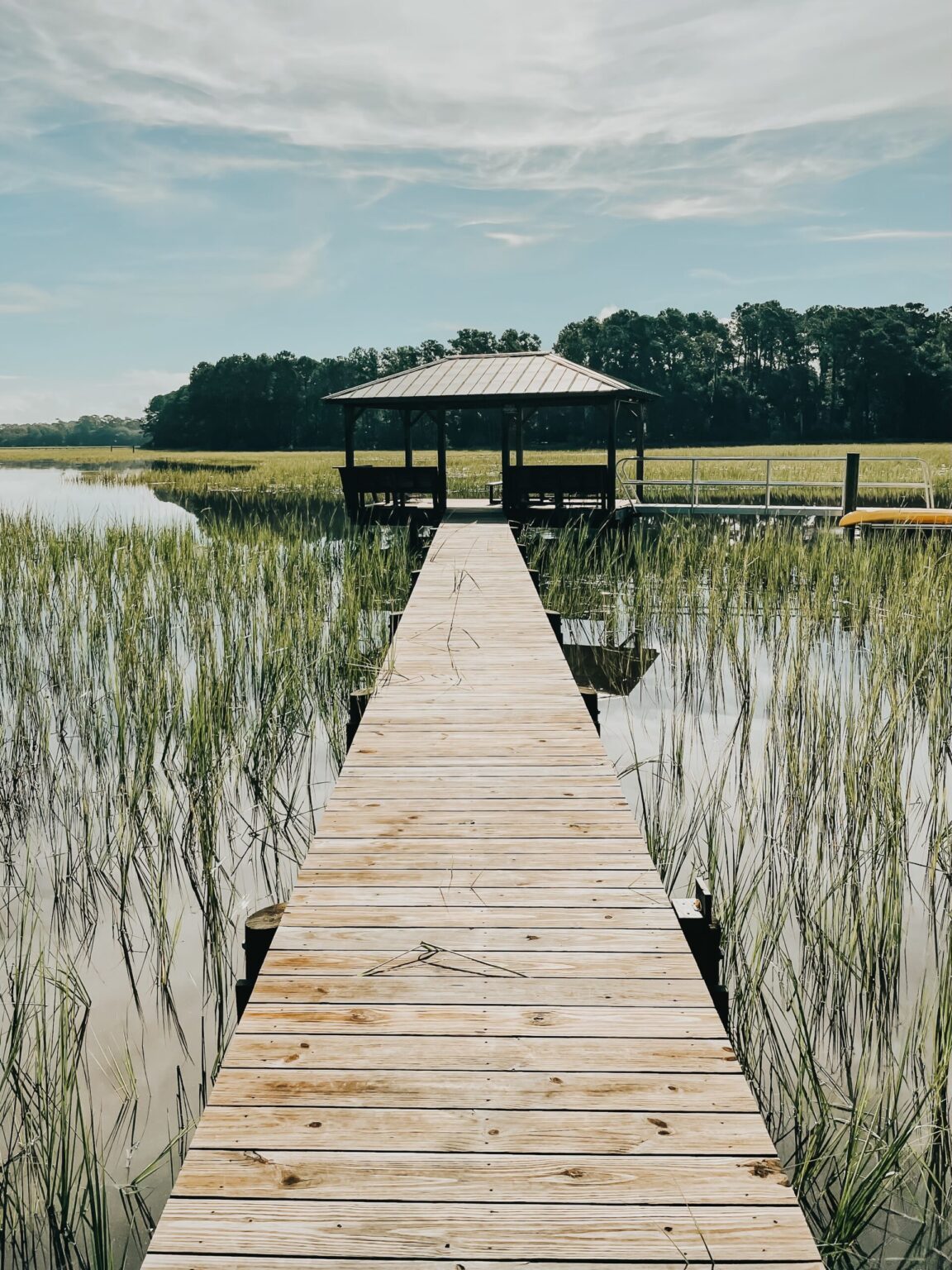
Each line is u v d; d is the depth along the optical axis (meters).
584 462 43.25
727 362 100.31
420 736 5.39
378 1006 2.82
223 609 9.84
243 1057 2.58
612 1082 2.48
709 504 18.72
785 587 11.31
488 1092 2.44
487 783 4.66
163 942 4.16
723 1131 2.29
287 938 3.22
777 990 3.92
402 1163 2.18
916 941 4.30
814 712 6.57
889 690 7.06
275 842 5.35
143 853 5.17
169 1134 3.12
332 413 106.75
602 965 3.05
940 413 88.75
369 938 3.22
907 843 5.08
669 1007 2.82
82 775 6.28
